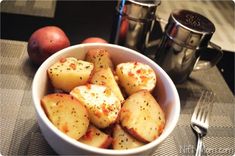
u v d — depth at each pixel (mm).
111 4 653
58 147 265
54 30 429
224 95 475
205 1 759
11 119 350
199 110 422
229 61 559
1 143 322
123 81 337
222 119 425
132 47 519
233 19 707
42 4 592
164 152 350
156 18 506
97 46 360
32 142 329
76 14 590
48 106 274
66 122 267
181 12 466
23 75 417
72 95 290
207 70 523
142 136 273
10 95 381
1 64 424
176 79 480
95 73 333
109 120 280
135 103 300
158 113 297
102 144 268
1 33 494
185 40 435
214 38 611
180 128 390
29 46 423
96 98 292
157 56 489
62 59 329
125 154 241
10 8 558
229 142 389
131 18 478
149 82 331
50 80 313
